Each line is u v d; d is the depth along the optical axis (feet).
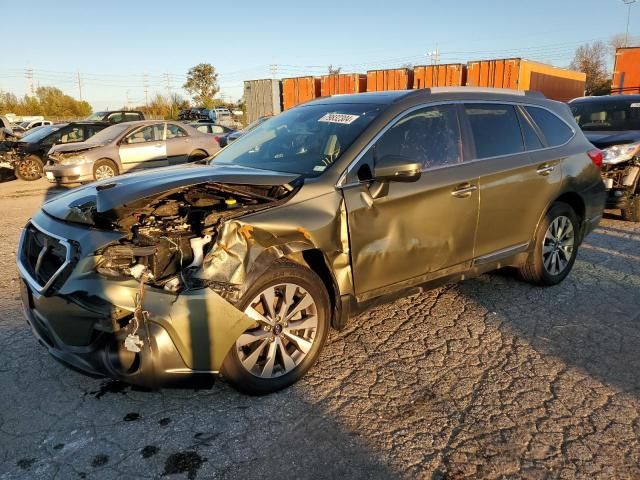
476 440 9.12
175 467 8.52
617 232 23.52
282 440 9.18
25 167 47.03
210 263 9.31
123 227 9.92
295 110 14.98
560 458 8.64
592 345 12.59
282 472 8.38
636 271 17.93
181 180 10.03
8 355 12.19
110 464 8.59
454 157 13.08
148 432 9.41
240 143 14.74
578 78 76.89
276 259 10.12
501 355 12.14
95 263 9.18
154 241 9.36
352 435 9.29
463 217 13.03
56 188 42.68
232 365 9.86
